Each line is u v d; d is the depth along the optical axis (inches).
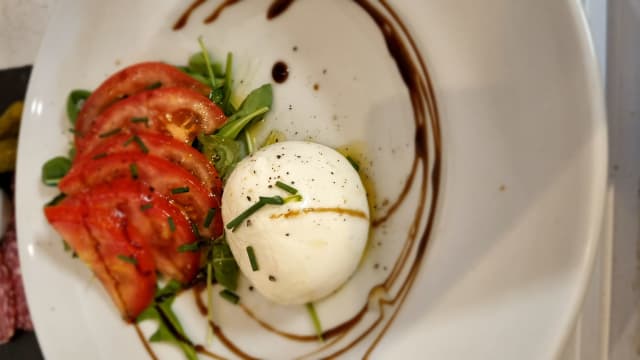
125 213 13.4
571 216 9.2
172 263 13.4
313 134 12.6
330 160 11.8
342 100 12.3
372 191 12.0
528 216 9.7
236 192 11.8
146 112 13.4
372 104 11.9
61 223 13.4
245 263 11.9
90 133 13.9
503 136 10.1
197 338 13.3
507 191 10.0
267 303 12.7
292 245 11.3
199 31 13.8
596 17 11.5
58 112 14.6
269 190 11.6
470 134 10.5
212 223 12.9
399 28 11.4
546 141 9.6
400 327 11.0
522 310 9.7
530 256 9.7
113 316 14.0
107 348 13.9
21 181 14.5
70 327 14.1
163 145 13.1
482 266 10.1
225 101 13.4
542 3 9.5
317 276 11.5
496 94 10.2
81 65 14.5
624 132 11.7
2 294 15.0
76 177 13.6
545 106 9.6
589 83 9.1
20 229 14.4
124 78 13.8
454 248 10.5
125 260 13.4
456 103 10.7
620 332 11.8
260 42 13.2
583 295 9.1
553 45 9.5
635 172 11.8
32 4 15.6
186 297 13.5
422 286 10.8
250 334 12.8
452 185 10.7
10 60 15.8
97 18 14.2
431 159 11.1
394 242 11.6
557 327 9.3
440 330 10.5
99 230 13.4
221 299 13.2
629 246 11.7
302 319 12.4
